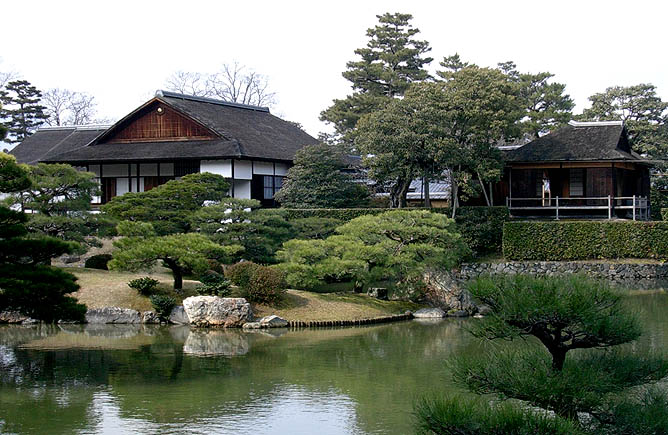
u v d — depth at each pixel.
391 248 31.09
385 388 18.72
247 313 28.58
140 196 34.97
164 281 31.81
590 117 59.91
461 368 11.34
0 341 25.41
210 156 43.19
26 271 19.95
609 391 10.70
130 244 29.42
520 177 47.97
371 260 30.62
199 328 28.12
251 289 29.97
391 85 64.62
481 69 43.38
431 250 30.56
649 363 11.08
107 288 30.70
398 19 65.62
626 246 41.09
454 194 42.97
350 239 31.53
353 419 16.05
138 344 24.81
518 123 57.69
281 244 35.44
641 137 56.78
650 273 40.22
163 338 25.95
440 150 39.94
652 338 22.80
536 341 15.81
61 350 23.73
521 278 11.34
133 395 18.17
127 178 47.03
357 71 64.56
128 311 28.97
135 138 48.25
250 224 33.91
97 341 25.34
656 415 10.32
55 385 19.16
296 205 43.88
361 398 17.78
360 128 44.59
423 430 10.97
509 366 11.21
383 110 42.59
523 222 41.84
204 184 36.31
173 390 18.66
